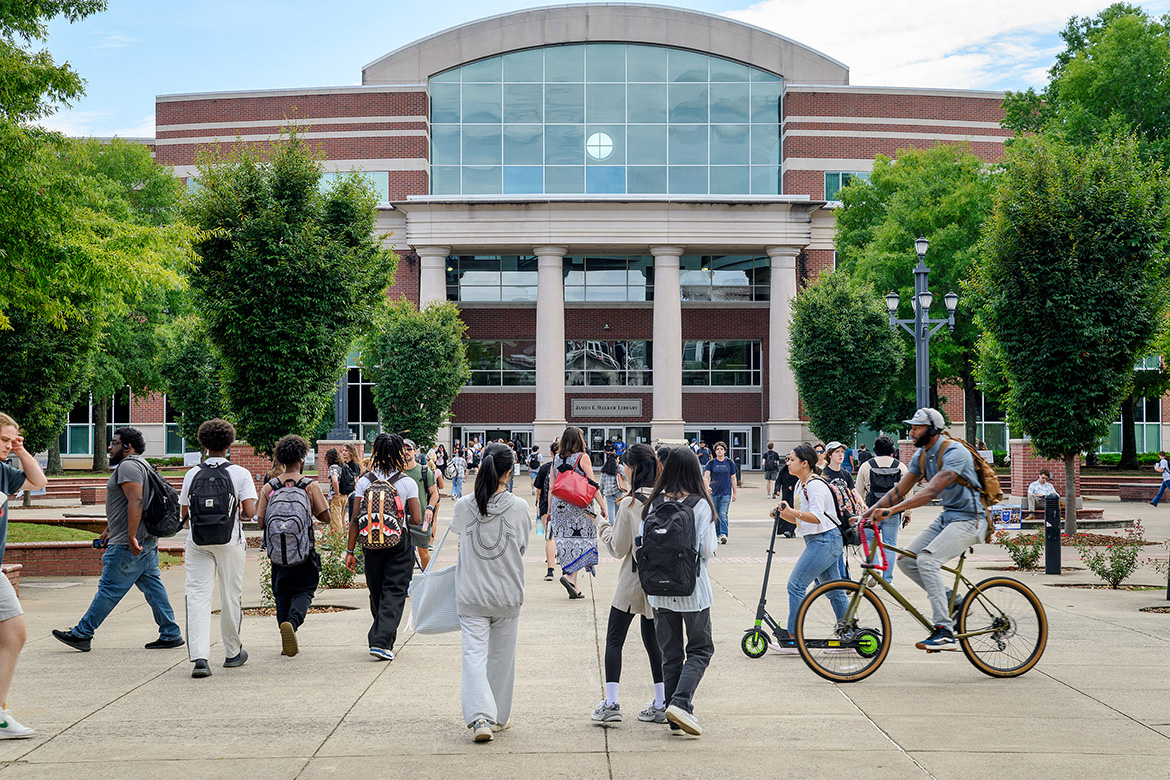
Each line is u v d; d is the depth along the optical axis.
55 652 8.00
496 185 46.91
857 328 34.09
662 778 4.70
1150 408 48.69
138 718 5.87
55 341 20.83
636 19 46.72
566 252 44.47
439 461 33.56
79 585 12.66
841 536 7.51
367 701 6.30
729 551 16.03
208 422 7.38
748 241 44.19
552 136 46.94
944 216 34.75
